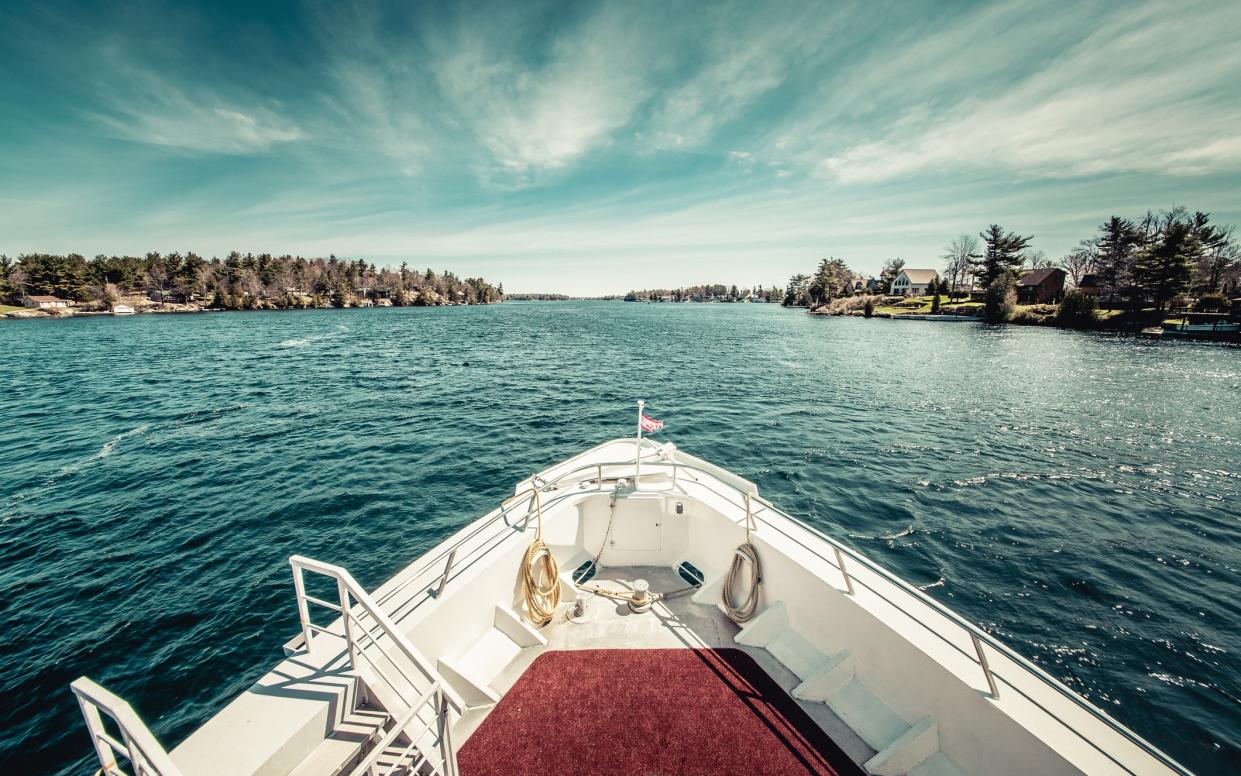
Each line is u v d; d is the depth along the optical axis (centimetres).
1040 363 4119
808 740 415
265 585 1105
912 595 451
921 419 2472
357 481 1642
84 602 1050
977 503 1498
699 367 4075
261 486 1606
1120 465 1830
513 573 564
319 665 372
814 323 9200
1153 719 762
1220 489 1612
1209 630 944
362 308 15300
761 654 514
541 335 6944
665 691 471
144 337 6475
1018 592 1062
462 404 2745
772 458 1906
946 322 8356
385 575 1141
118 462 1842
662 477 722
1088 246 9188
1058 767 305
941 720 378
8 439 2164
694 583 649
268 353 4934
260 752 304
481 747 413
